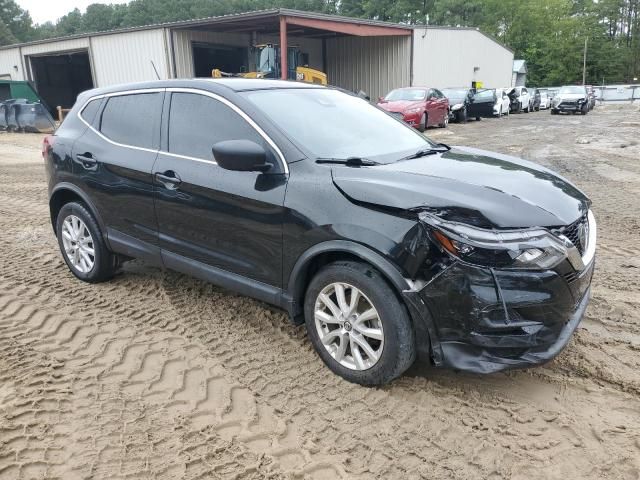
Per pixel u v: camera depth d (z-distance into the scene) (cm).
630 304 434
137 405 308
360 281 305
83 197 457
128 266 524
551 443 276
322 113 395
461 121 2573
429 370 340
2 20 9950
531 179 338
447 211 282
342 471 258
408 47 2920
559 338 297
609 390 318
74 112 484
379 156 364
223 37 2769
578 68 8269
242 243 355
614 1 8750
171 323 407
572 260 287
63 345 374
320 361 353
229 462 264
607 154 1312
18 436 279
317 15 2366
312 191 319
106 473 255
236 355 362
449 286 278
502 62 4069
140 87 431
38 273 511
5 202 847
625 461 262
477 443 276
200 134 381
